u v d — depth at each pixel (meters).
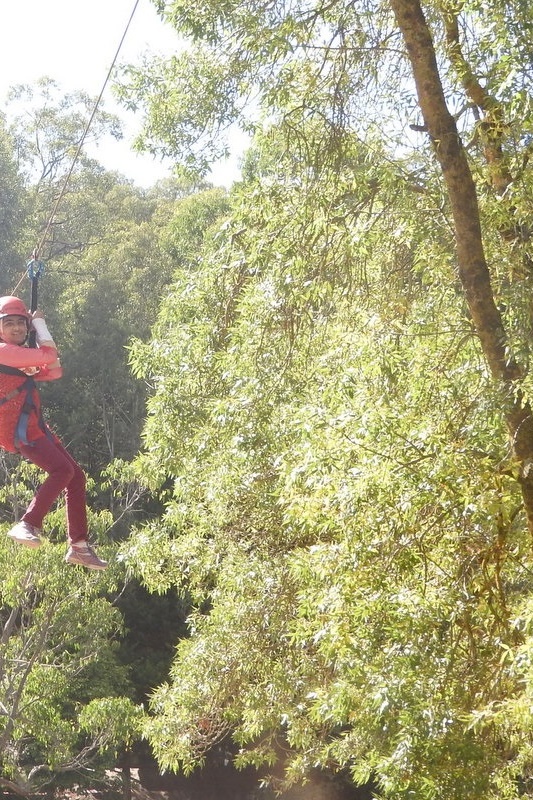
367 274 13.83
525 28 9.84
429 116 10.73
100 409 50.56
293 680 17.72
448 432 10.63
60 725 26.39
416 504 10.11
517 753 15.06
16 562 25.41
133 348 19.72
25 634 27.28
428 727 11.15
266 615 17.81
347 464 10.78
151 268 58.38
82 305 53.88
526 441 10.44
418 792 11.66
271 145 14.19
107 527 29.30
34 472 31.23
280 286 12.95
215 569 19.61
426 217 11.59
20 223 52.84
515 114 10.14
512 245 10.95
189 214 36.38
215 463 17.80
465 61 11.24
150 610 42.53
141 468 20.83
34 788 29.27
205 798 42.19
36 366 7.77
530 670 9.15
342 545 10.78
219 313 17.97
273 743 37.59
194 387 18.69
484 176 11.71
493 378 10.38
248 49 12.69
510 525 11.20
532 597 10.70
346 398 11.41
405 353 11.61
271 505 17.20
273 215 13.30
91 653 28.52
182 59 14.62
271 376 14.73
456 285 11.49
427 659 11.12
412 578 11.30
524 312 10.22
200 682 18.70
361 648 11.90
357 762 17.05
